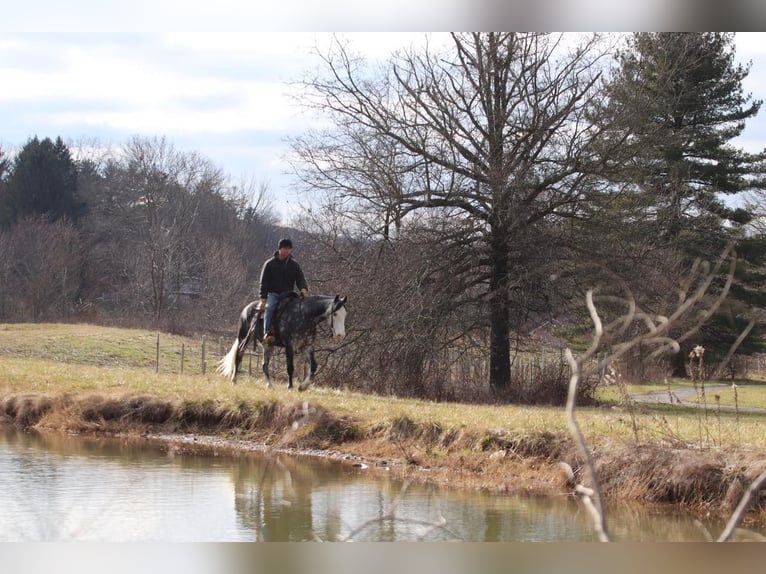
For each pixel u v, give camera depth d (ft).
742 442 46.16
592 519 38.45
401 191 95.14
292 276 65.72
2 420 66.90
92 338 157.17
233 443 58.54
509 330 97.25
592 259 91.66
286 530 34.19
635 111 94.32
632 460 44.21
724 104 152.35
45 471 46.68
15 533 31.22
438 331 94.02
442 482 46.96
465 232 94.58
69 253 262.47
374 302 92.48
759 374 172.24
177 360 150.41
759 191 156.76
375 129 96.43
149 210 280.31
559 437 49.73
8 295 249.34
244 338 69.51
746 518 39.29
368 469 50.37
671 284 90.22
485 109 94.58
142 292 263.70
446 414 58.39
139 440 59.93
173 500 39.75
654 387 125.49
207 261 256.52
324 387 91.20
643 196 99.35
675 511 40.75
